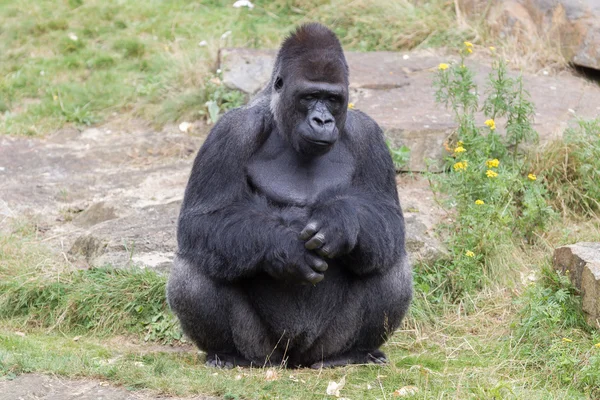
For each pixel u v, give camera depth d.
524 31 48.91
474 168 32.84
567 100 42.75
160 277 29.64
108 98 48.91
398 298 24.11
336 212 21.42
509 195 33.06
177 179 40.44
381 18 53.34
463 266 30.16
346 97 22.52
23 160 43.28
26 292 29.80
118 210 36.50
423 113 40.59
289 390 21.91
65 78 51.00
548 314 26.34
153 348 27.88
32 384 21.38
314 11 55.66
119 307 29.30
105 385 21.55
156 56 51.97
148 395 21.05
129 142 44.66
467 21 51.78
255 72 45.62
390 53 49.56
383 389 22.05
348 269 23.58
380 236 22.38
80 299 29.31
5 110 48.72
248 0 57.97
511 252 31.58
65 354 24.33
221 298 23.23
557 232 33.41
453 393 21.98
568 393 22.61
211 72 48.06
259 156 23.30
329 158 23.33
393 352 26.70
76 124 46.94
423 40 51.28
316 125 21.77
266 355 24.23
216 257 22.30
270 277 23.22
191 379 22.00
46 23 55.66
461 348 26.70
